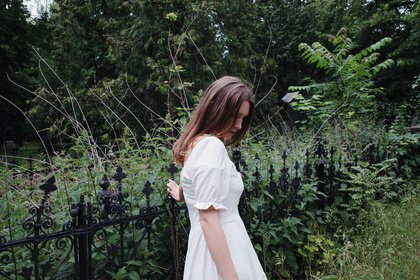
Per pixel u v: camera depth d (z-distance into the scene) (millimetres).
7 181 2260
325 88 6500
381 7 12891
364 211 3750
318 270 3221
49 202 2494
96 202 2381
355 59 6195
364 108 7117
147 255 2320
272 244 3084
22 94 18344
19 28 19375
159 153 2908
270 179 3088
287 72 20703
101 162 2816
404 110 8570
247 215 2908
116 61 13734
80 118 9477
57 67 15250
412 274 2949
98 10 16141
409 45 11664
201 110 1570
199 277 1518
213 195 1386
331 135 5629
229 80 1595
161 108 12156
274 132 5492
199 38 12148
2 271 2029
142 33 12383
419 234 3676
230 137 1669
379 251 3322
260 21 20797
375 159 5082
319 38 16281
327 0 15219
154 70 11875
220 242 1370
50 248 2246
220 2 13805
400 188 5066
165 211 2418
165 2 11953
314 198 3422
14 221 2156
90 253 2059
